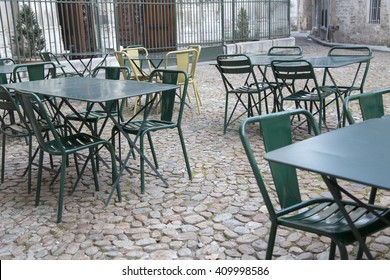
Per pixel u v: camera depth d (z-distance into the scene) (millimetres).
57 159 4375
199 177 3764
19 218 3133
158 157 4316
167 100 3828
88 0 10570
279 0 14047
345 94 4918
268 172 3797
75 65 9828
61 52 9797
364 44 15688
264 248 2600
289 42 14305
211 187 3537
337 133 1997
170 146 4664
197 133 5148
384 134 1957
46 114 3008
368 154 1706
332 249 2203
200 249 2631
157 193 3457
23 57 9398
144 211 3154
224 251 2600
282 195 2123
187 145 4688
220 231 2830
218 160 4172
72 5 10570
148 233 2846
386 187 1403
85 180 3795
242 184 3572
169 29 11852
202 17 12195
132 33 11266
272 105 6473
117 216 3098
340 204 1782
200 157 4281
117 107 3953
